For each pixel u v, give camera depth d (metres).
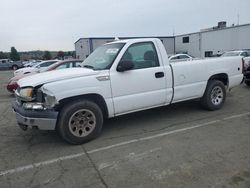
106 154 3.94
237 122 5.23
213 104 6.12
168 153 3.85
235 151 3.80
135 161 3.65
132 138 4.58
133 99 4.76
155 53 5.10
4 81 19.53
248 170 3.22
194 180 3.05
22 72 14.22
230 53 17.84
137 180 3.13
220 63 6.09
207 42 34.34
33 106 4.08
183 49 39.66
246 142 4.14
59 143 4.52
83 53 36.97
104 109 4.67
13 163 3.79
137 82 4.77
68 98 4.23
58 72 4.52
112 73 4.53
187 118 5.65
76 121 4.31
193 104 6.89
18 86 4.53
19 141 4.72
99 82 4.38
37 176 3.36
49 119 4.05
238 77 6.50
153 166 3.46
